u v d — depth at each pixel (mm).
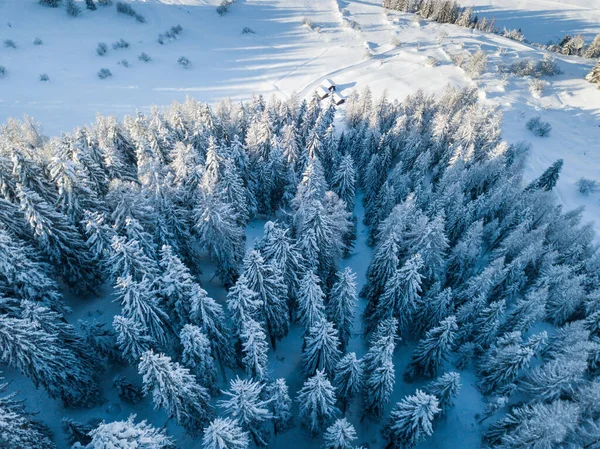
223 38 131250
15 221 32625
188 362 26891
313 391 25703
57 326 26484
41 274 28625
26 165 34906
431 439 32938
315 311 31312
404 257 40781
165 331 29922
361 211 64250
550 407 26109
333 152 61281
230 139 61500
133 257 28047
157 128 53438
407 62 118750
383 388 28484
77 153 39438
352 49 129750
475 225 43125
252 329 26016
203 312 27109
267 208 54781
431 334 32156
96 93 96875
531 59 114000
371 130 66375
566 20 173875
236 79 113438
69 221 34375
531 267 45312
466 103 86250
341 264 52906
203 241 38000
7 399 22391
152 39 121750
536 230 45938
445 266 43375
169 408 24422
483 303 36469
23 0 119125
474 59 107500
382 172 62312
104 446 17328
